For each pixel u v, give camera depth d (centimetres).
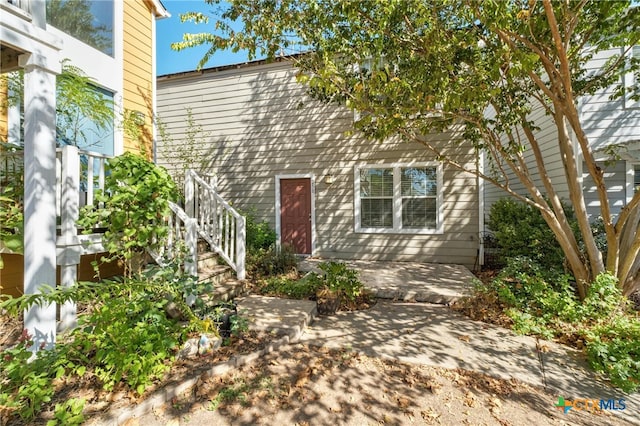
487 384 266
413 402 242
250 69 834
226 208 514
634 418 228
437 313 438
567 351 324
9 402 197
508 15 277
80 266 423
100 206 341
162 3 641
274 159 827
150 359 239
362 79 374
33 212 271
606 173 596
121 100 557
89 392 230
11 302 223
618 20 344
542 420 225
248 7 355
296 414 227
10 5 248
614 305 376
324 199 792
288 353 315
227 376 270
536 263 503
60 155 319
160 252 388
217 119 862
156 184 356
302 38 366
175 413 224
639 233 393
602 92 581
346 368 288
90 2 512
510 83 405
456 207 704
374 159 755
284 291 491
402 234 737
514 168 458
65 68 440
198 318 305
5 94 398
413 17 374
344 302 477
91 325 257
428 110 373
